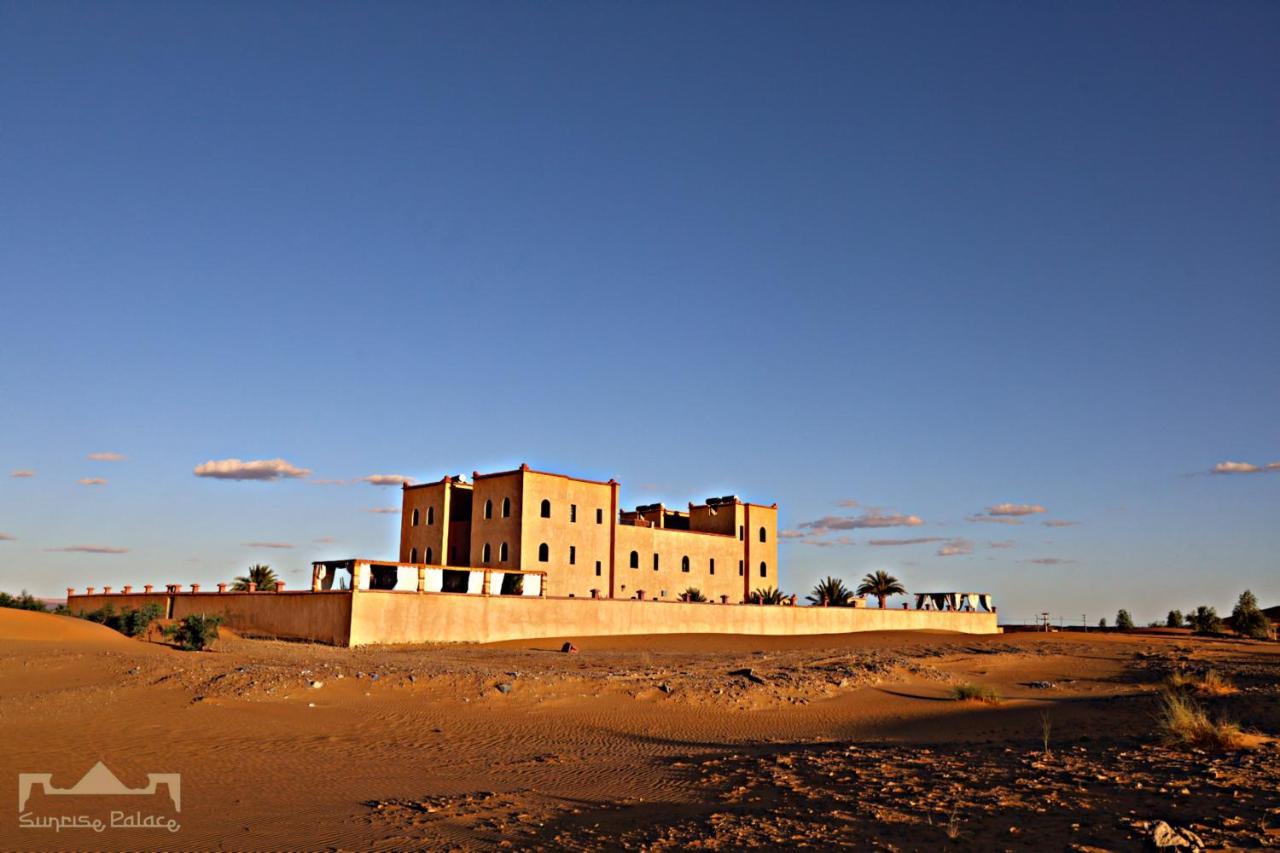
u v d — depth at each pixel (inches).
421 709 1031.6
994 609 3718.0
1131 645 2440.9
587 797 609.9
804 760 722.8
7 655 1230.3
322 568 2150.6
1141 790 520.1
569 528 2839.6
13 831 488.1
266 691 1045.2
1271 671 1553.9
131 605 2726.4
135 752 723.4
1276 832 414.3
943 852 417.4
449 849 463.5
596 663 1664.6
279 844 472.4
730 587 3351.4
